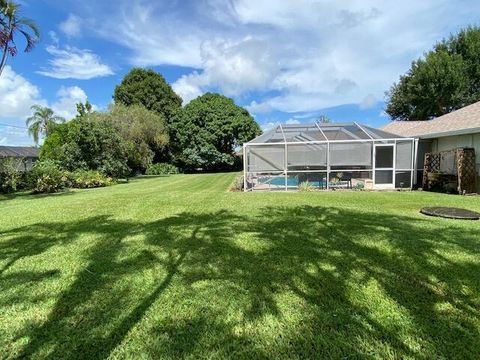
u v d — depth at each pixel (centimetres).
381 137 1381
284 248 455
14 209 856
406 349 229
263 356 224
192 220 654
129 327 262
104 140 1917
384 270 371
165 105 3775
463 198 977
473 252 429
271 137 1412
